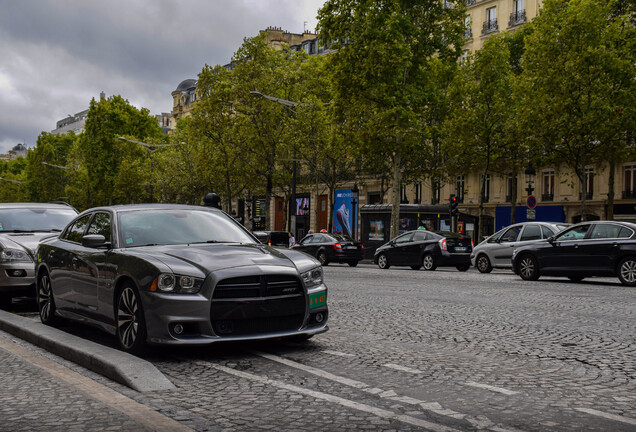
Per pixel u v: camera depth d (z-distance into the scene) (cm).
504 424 402
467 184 4400
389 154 3212
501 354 640
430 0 3131
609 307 1045
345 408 439
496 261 2081
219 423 402
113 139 7006
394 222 3198
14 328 764
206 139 4159
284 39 7150
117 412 421
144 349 604
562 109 2775
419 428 394
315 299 630
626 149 3003
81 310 724
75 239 796
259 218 6247
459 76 3303
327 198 5400
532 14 4150
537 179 4022
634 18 2938
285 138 3834
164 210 749
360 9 3005
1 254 1012
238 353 635
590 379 531
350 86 3070
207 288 580
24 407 439
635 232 1528
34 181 9356
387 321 876
